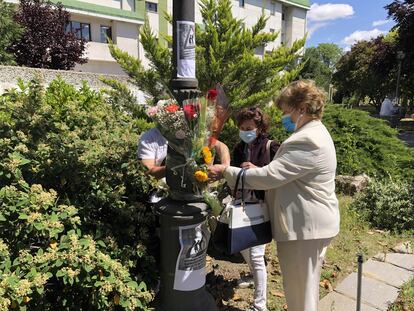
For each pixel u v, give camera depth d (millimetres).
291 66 6121
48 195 2266
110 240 2584
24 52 17562
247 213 2516
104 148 2984
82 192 2785
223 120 2578
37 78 3104
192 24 2471
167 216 2541
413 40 23469
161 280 2744
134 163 2932
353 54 39000
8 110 2922
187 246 2564
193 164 2418
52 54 18219
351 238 4629
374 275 3744
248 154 2998
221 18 5715
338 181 6367
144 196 3061
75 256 2109
